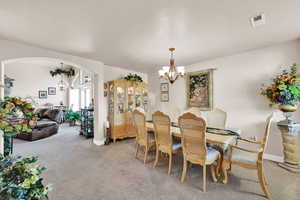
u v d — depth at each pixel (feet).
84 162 9.68
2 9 5.73
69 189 6.73
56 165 9.24
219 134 7.76
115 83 14.60
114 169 8.66
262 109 10.10
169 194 6.35
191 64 14.20
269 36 8.32
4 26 7.07
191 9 5.81
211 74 12.61
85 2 5.36
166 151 8.37
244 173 8.13
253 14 6.16
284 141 8.56
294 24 7.00
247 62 10.77
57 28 7.29
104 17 6.36
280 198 6.05
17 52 8.98
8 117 5.28
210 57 12.16
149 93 18.66
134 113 9.90
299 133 8.67
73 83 29.22
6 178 3.16
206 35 8.14
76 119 23.59
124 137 15.06
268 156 9.91
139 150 12.04
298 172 8.09
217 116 10.43
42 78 26.86
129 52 10.89
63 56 11.04
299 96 7.77
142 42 9.05
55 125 18.22
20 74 24.53
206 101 12.94
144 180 7.47
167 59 12.75
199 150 6.83
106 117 15.31
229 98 11.64
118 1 5.32
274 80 8.64
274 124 9.64
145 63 14.14
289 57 9.07
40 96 26.53
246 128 10.77
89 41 8.87
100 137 13.60
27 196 3.03
